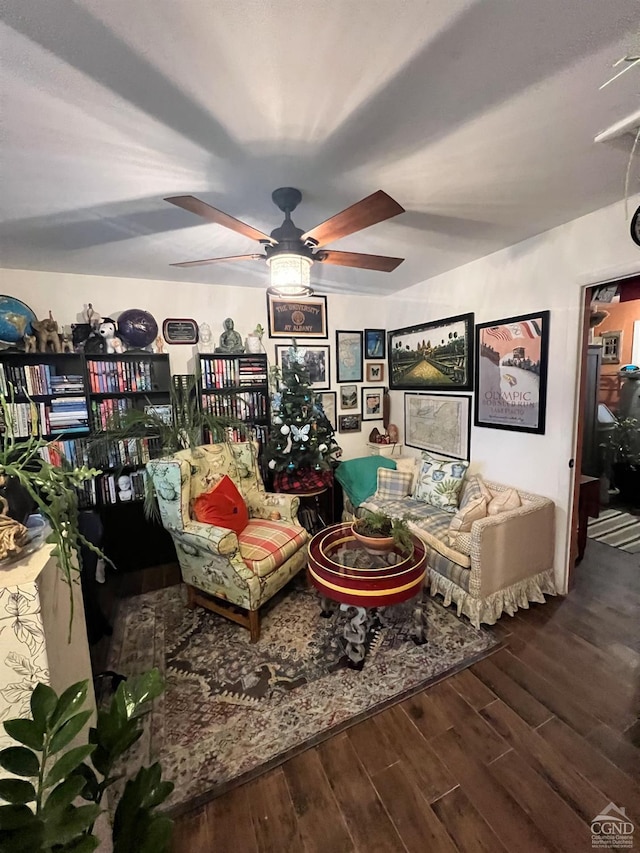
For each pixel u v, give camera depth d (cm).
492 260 289
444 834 128
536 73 113
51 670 88
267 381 356
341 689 188
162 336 335
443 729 165
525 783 143
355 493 356
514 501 258
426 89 118
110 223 209
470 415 324
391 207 138
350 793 141
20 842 60
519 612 244
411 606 227
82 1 86
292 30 97
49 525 109
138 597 275
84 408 291
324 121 132
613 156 159
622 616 238
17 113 122
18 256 255
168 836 80
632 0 91
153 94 116
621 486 424
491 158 158
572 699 178
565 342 244
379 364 435
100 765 83
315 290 387
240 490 290
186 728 168
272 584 235
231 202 190
